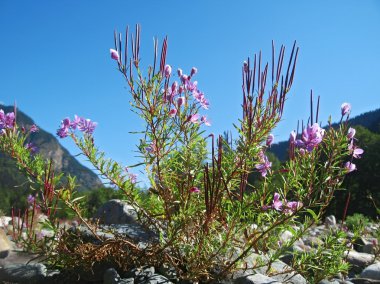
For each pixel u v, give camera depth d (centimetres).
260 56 42
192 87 47
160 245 46
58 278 50
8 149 44
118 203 71
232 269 45
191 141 47
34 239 48
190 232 46
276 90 42
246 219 47
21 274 50
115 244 47
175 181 48
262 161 46
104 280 45
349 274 65
